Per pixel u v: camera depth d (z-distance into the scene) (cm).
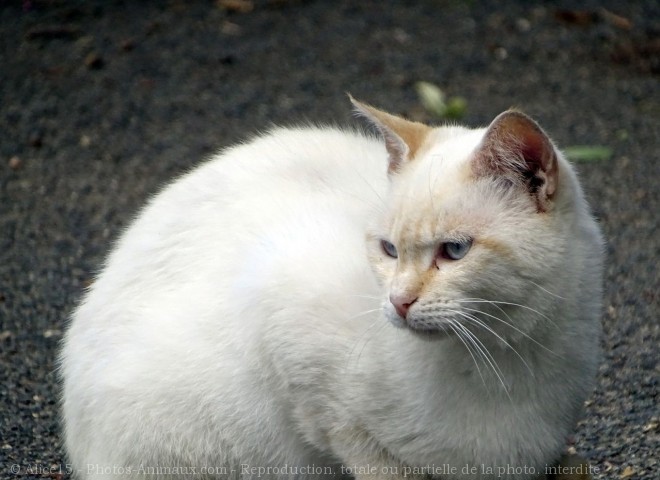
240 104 1492
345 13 1747
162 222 797
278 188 781
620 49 1645
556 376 663
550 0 1795
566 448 748
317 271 707
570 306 644
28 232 1250
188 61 1600
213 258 768
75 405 789
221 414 745
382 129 685
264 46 1642
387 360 676
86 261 1195
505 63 1605
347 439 713
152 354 754
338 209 750
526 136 613
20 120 1463
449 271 624
